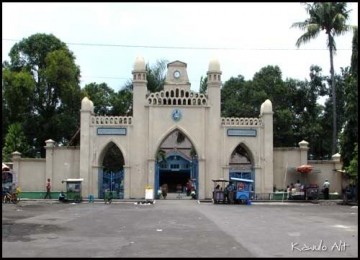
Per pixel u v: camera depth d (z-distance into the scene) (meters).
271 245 12.88
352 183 35.25
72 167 38.47
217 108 38.44
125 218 21.11
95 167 37.78
